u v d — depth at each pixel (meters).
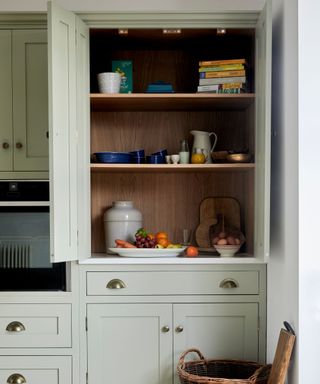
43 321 2.80
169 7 3.21
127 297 2.79
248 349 2.80
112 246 3.09
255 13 2.80
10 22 2.98
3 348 2.79
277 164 2.71
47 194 2.88
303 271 2.28
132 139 3.28
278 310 2.59
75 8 3.23
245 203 3.21
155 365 2.80
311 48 2.30
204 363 2.76
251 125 3.04
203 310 2.80
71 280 2.80
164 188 3.28
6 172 2.99
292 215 2.39
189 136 3.27
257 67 2.81
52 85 2.57
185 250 3.04
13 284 2.83
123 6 3.22
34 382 2.79
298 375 2.28
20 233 2.85
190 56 3.27
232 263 2.80
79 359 2.79
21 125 2.99
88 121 2.88
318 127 2.30
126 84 3.04
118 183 3.29
